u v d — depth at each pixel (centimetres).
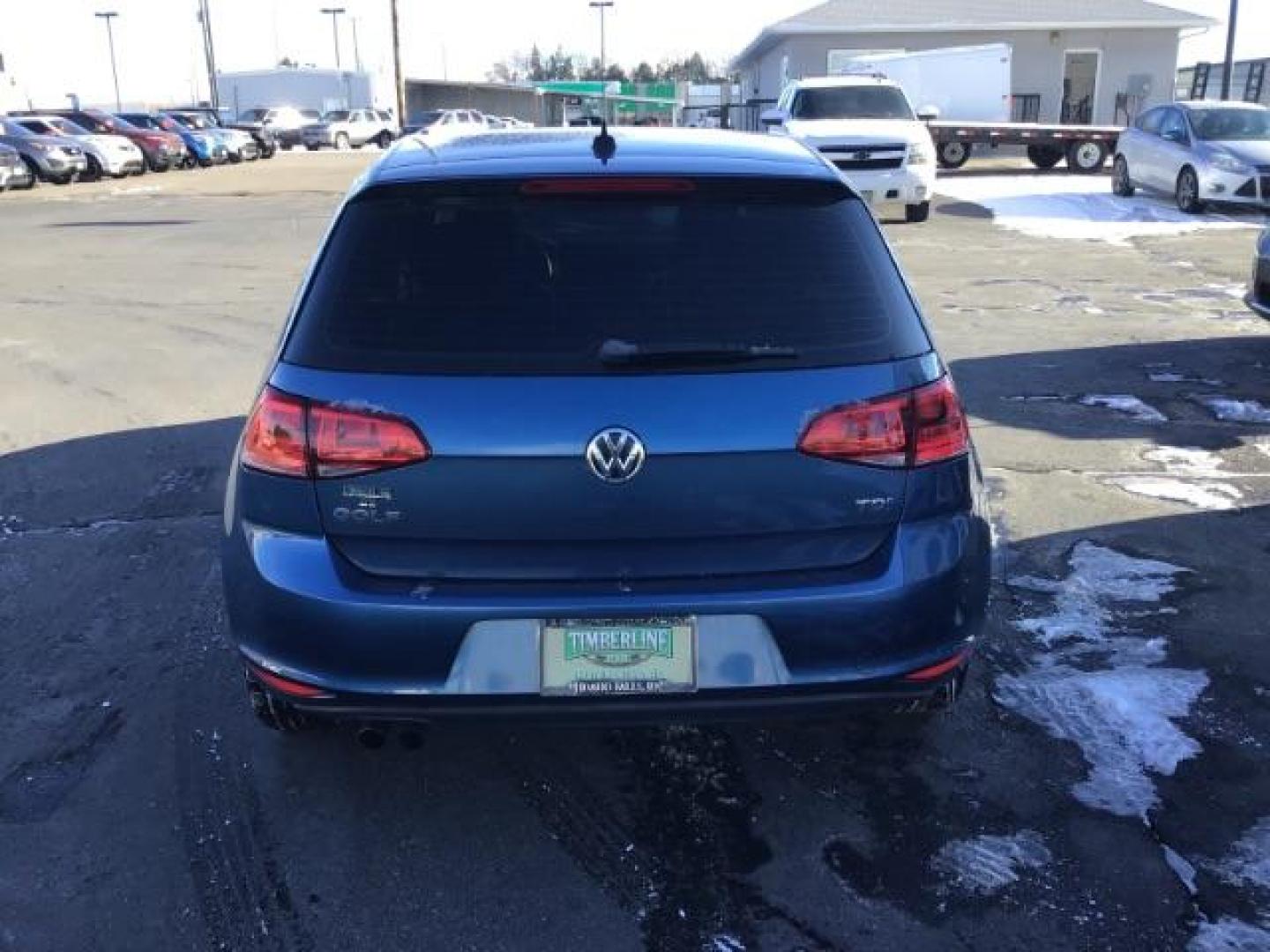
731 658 271
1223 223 1639
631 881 289
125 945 268
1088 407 715
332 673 273
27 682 388
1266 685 377
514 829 310
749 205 292
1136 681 379
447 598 268
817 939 269
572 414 265
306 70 6975
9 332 1001
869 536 281
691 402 267
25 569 482
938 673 287
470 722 276
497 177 286
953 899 281
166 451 648
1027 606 435
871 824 310
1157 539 502
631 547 271
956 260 1352
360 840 305
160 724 361
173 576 473
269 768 337
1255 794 321
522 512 268
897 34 3222
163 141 3350
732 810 318
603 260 279
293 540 277
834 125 1677
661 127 390
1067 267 1289
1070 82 3281
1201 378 780
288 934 271
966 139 2531
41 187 2812
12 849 301
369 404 268
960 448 291
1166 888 284
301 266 1372
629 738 353
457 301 276
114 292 1211
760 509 272
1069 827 308
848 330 281
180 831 309
